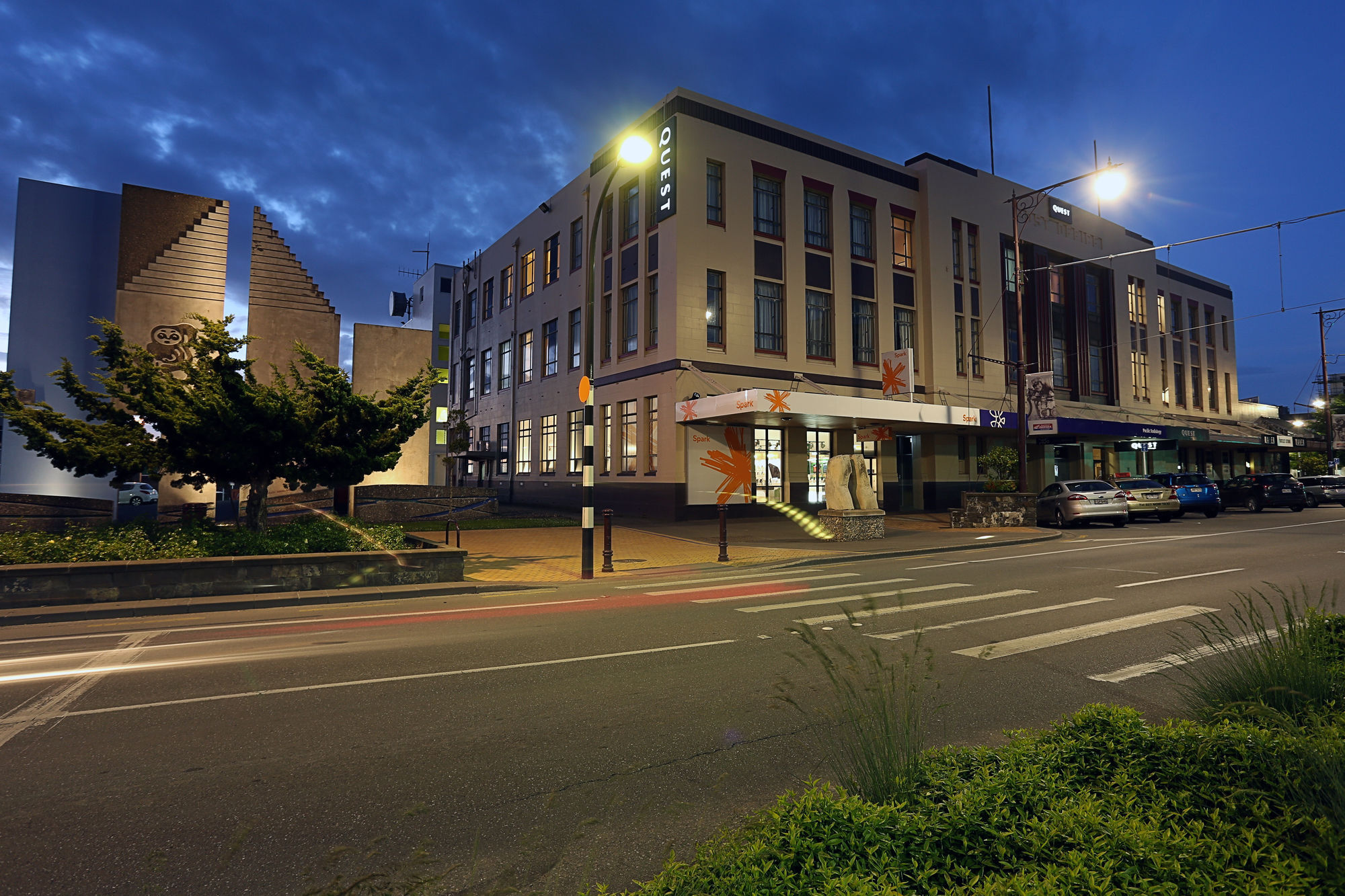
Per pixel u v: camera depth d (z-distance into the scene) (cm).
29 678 608
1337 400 5706
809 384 2517
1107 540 1759
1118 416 3591
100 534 1108
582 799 369
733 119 2483
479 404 4069
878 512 1861
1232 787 250
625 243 2672
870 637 730
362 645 730
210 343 1162
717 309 2425
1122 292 3781
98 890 288
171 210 1848
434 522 2338
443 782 392
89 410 1198
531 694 556
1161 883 198
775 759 418
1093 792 262
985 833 229
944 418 2434
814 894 195
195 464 1174
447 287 4756
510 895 277
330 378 1215
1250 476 2856
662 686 572
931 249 2884
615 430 2647
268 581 1036
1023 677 577
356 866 303
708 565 1398
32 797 376
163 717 506
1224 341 4800
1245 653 415
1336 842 202
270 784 391
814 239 2666
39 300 1884
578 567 1402
